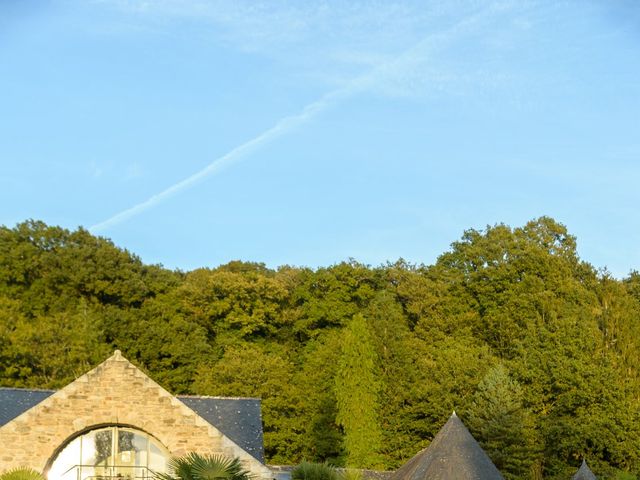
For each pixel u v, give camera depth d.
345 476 36.19
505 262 74.94
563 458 60.84
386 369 67.88
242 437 38.50
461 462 33.38
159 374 70.44
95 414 34.41
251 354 69.56
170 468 33.28
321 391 68.12
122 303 75.81
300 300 80.38
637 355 67.56
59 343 67.38
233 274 78.00
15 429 33.88
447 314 74.31
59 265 74.75
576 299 71.12
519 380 64.38
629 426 60.41
